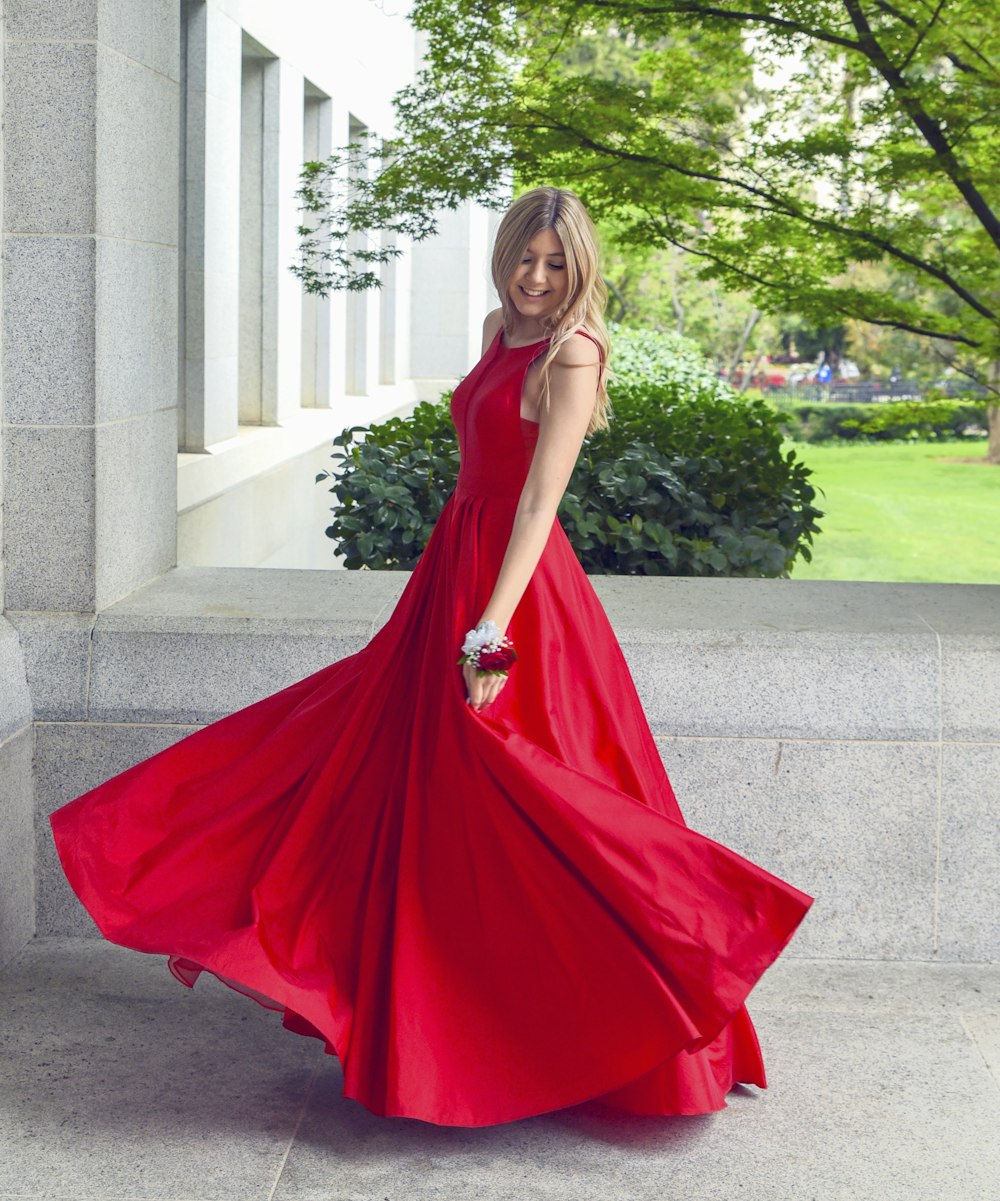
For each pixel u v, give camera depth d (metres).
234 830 3.01
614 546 6.07
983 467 29.62
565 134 7.12
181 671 3.82
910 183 7.21
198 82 8.46
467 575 2.91
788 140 7.21
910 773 3.77
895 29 6.89
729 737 3.78
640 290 28.72
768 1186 2.78
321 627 3.81
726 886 2.75
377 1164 2.83
